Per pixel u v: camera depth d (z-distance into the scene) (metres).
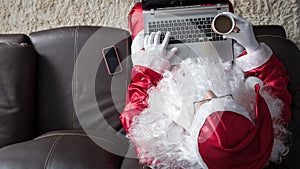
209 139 0.96
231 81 1.11
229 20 1.13
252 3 1.83
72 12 1.96
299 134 1.26
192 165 1.04
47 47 1.65
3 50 1.57
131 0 1.90
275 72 1.20
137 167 1.20
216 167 0.97
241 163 0.97
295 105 1.33
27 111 1.58
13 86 1.55
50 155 1.27
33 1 1.99
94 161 1.26
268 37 1.51
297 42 1.82
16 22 2.02
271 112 1.13
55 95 1.62
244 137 0.96
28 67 1.59
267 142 1.00
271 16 1.83
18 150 1.32
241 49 1.28
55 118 1.62
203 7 1.27
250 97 1.09
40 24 1.99
